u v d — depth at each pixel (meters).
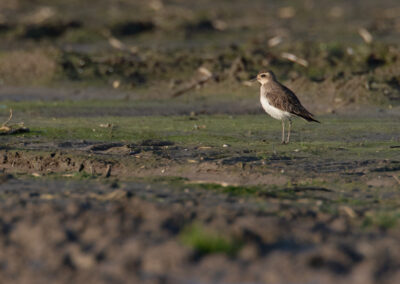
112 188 12.45
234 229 9.19
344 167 14.16
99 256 8.72
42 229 9.52
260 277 8.10
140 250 8.79
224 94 27.17
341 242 9.16
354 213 10.59
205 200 11.52
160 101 26.28
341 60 31.00
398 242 9.09
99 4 56.41
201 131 19.30
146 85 28.95
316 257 8.45
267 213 10.54
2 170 14.92
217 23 47.50
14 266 8.62
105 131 19.06
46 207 10.57
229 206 11.06
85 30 43.47
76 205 10.52
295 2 61.69
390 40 42.25
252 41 38.16
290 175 13.45
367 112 23.42
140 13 51.44
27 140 17.53
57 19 44.97
